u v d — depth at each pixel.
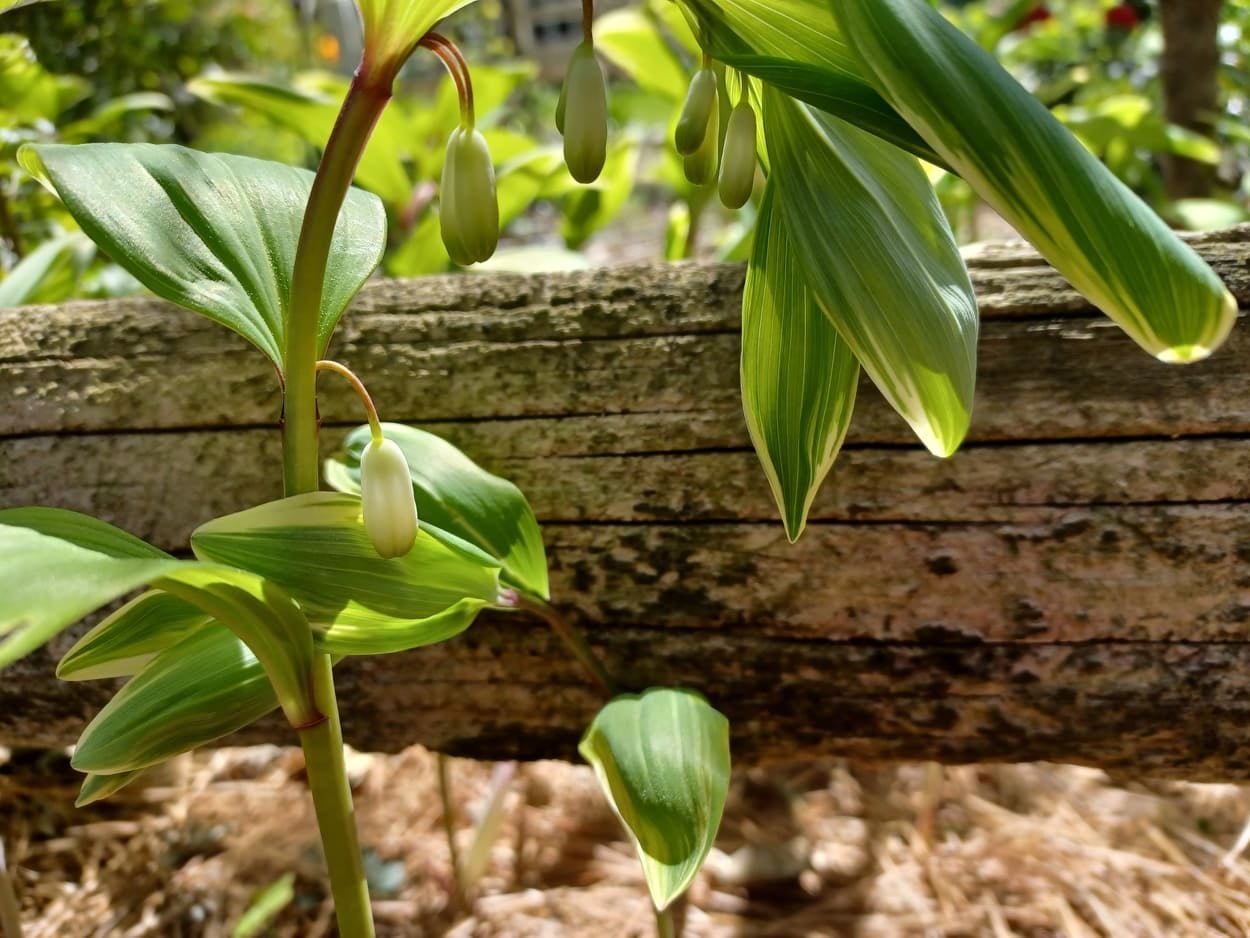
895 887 0.33
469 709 0.24
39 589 0.12
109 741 0.17
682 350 0.23
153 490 0.24
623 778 0.18
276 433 0.24
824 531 0.22
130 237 0.16
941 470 0.22
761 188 0.26
